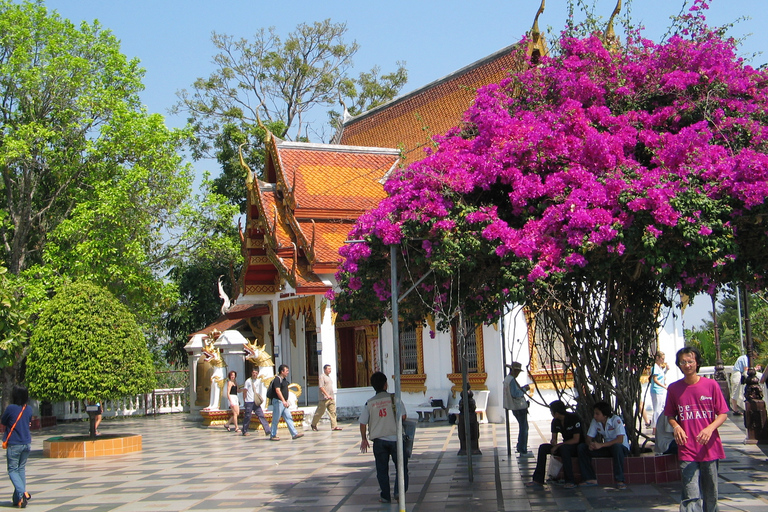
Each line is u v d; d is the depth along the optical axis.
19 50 26.38
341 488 11.75
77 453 17.36
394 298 9.24
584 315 11.33
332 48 45.50
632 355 11.66
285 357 29.59
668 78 10.09
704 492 7.59
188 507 10.77
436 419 21.41
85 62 27.23
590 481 10.76
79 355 17.22
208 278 36.56
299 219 23.75
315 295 22.89
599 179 8.96
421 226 9.16
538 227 8.77
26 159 26.38
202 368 27.14
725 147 9.62
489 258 9.30
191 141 32.56
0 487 13.20
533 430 18.23
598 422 10.88
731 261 8.92
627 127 9.80
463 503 10.06
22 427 11.29
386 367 24.72
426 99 30.31
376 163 26.97
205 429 23.36
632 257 9.39
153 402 31.06
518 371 14.17
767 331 32.38
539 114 10.42
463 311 10.09
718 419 7.47
